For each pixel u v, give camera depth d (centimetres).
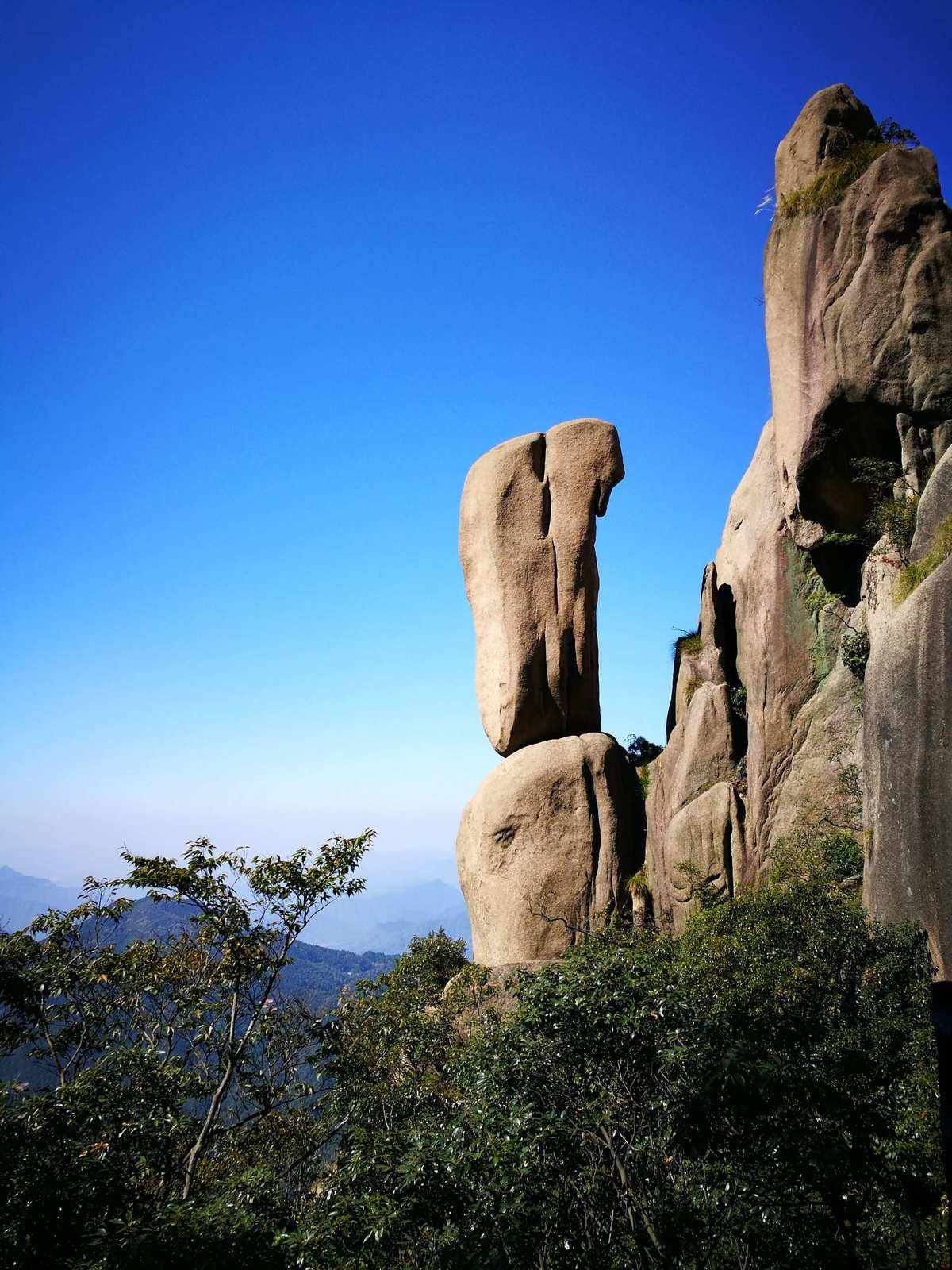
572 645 2855
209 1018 1761
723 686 2589
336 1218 1015
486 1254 891
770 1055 923
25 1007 1587
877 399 1909
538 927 2586
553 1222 914
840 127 2103
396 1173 1031
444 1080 1586
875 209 1939
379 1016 1917
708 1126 883
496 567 2933
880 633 1630
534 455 2994
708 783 2497
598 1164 963
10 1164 1036
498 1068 1047
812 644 2292
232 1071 1540
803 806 2175
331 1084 1708
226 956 1591
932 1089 947
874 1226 888
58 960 1650
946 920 1334
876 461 1950
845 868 1927
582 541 2891
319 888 1636
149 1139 1309
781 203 2183
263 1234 1047
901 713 1503
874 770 1611
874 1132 856
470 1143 1005
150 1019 1770
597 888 2603
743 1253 870
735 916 1358
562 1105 1016
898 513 1836
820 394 1984
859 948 1234
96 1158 1133
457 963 2995
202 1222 1033
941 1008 583
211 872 1633
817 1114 871
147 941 1861
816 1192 862
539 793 2683
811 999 1114
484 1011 1919
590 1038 1030
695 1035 988
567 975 1102
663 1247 866
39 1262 991
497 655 2895
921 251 1886
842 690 2180
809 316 2041
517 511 2947
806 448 2023
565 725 2850
